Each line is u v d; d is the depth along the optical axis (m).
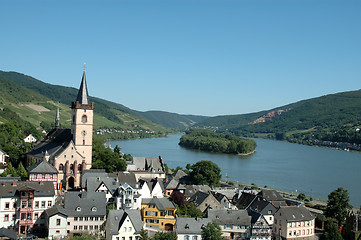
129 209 127.19
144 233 118.75
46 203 126.56
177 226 126.25
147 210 138.38
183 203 159.25
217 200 159.75
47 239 112.88
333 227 131.88
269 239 137.00
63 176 183.38
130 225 120.62
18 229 122.50
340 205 158.25
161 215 139.00
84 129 197.38
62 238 117.31
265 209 148.25
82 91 198.25
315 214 161.50
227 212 138.88
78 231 124.88
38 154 199.62
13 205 122.56
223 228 134.88
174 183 182.00
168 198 149.38
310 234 142.38
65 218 121.50
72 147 185.50
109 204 147.12
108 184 158.25
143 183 161.00
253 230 135.38
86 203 129.12
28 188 123.00
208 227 122.69
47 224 120.94
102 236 119.94
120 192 143.50
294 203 172.00
